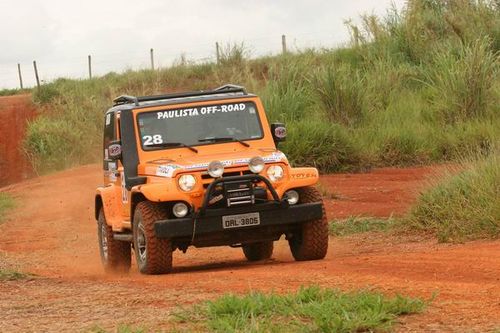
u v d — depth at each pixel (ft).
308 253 44.68
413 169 84.02
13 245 63.82
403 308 27.61
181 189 43.01
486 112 94.68
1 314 33.55
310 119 92.12
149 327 28.30
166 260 43.29
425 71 112.27
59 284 42.09
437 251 43.37
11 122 147.54
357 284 33.86
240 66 145.28
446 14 123.13
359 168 85.15
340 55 129.90
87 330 28.73
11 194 93.76
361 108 96.53
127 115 47.01
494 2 122.93
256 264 47.21
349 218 59.11
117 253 50.06
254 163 43.47
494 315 26.86
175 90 146.82
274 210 43.29
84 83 157.38
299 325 26.09
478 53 96.48
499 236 47.50
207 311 29.04
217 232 43.24
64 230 70.69
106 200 49.49
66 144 125.80
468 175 53.57
